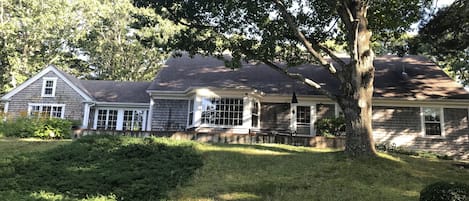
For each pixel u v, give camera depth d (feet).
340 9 45.65
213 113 66.74
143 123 80.12
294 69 76.74
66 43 136.67
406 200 29.76
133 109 81.35
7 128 57.11
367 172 37.11
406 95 66.18
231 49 47.21
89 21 132.26
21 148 45.65
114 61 139.13
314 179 35.40
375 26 51.88
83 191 29.91
